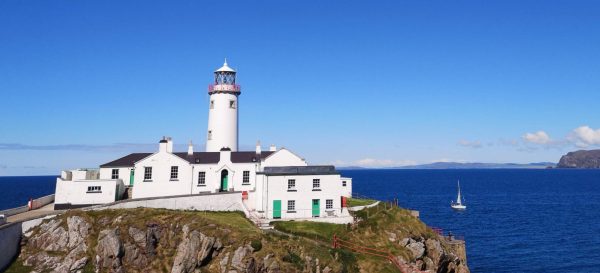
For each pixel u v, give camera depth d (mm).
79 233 51750
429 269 59594
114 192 64750
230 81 84312
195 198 61438
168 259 50750
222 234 51000
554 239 97062
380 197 185125
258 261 47812
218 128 82688
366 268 51688
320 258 49750
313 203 62938
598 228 109938
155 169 69250
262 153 75625
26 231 51938
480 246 90688
